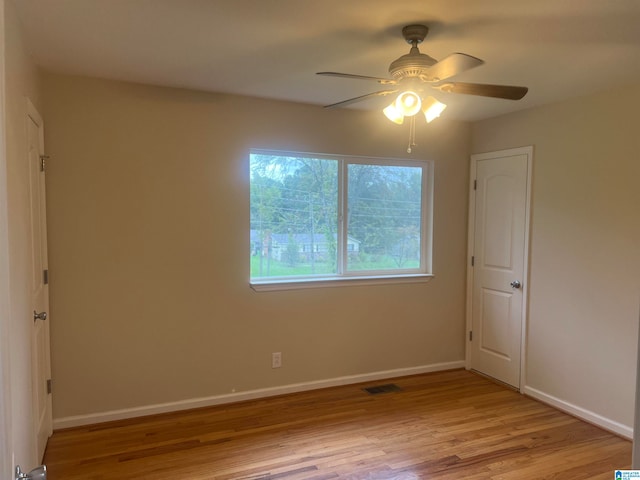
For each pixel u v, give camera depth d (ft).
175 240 10.32
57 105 9.20
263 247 11.52
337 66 8.59
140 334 10.12
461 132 13.41
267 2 6.02
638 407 3.09
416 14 6.34
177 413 10.39
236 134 10.73
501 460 8.49
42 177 8.80
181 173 10.28
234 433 9.44
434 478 7.86
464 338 13.75
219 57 8.14
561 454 8.75
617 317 9.63
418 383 12.54
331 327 12.11
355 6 6.11
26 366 6.68
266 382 11.43
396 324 12.92
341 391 11.89
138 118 9.86
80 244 9.53
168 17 6.52
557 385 10.96
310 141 11.52
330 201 12.22
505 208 12.37
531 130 11.56
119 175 9.77
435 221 13.25
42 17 6.51
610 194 9.73
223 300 10.85
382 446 8.96
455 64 6.00
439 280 13.43
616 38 7.11
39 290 8.30
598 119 9.96
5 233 3.45
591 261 10.14
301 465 8.22
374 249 12.82
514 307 12.14
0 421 3.38
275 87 9.98
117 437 9.20
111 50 7.83
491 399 11.47
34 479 3.74
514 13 6.27
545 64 8.29
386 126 12.43
